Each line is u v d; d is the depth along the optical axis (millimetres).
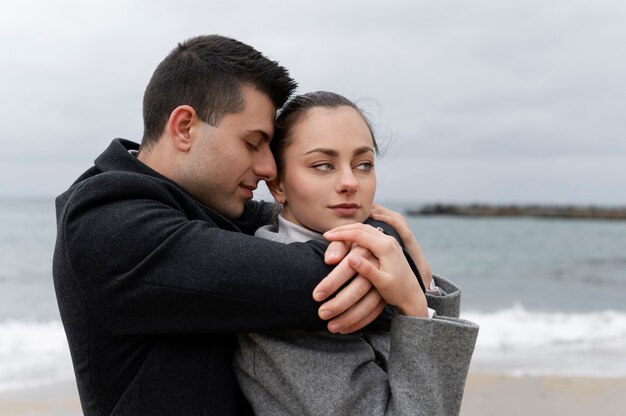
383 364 1764
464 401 6828
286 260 1584
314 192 1808
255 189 1911
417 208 105938
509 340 10266
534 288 20672
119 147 1836
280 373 1637
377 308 1641
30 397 6941
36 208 71500
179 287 1542
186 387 1618
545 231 60062
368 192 1854
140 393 1620
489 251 38406
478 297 18328
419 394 1592
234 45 1840
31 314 13609
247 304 1544
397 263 1620
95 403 1706
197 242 1572
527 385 7461
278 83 1848
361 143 1823
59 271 1730
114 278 1583
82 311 1674
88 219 1631
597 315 13266
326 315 1565
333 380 1601
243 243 1588
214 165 1806
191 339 1650
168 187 1725
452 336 1618
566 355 9117
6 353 9047
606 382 7633
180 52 1860
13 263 24953
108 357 1672
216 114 1785
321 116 1826
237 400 1729
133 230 1582
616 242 46250
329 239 1643
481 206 97125
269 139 1865
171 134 1815
